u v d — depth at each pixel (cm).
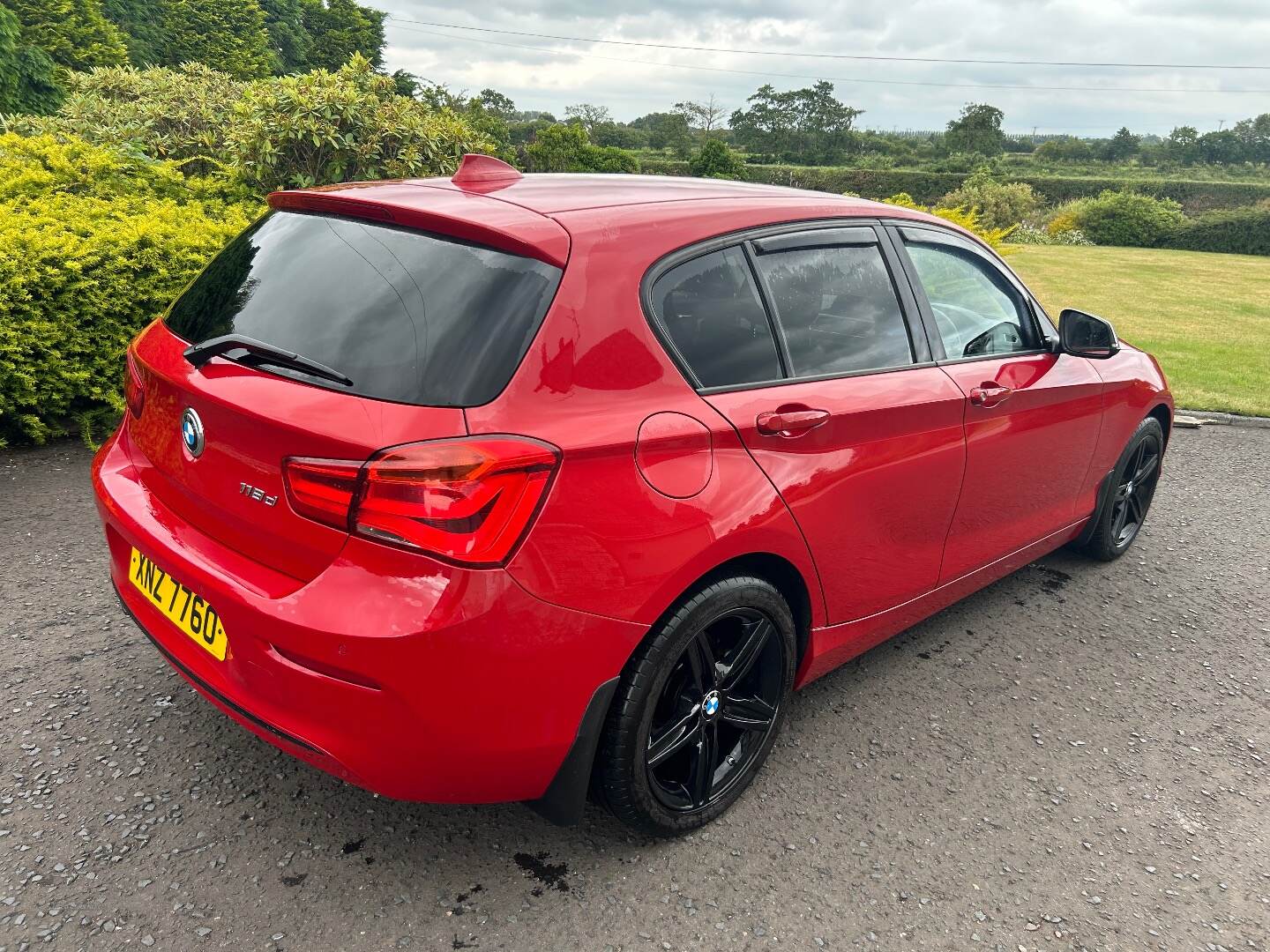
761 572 254
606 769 224
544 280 206
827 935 223
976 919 232
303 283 221
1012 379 332
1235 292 2036
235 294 233
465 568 183
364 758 194
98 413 509
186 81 1113
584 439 198
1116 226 4828
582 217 225
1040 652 374
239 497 203
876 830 262
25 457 484
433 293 203
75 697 289
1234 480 622
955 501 314
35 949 199
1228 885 252
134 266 495
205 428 208
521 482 188
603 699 210
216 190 757
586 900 227
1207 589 446
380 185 256
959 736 312
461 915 219
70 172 647
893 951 220
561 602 195
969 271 336
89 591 354
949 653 369
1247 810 285
